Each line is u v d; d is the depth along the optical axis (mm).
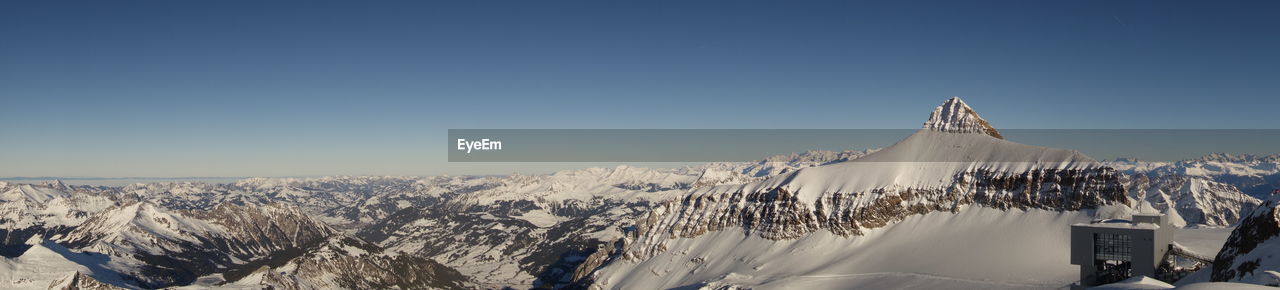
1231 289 141625
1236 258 190000
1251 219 194375
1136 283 166250
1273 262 170375
